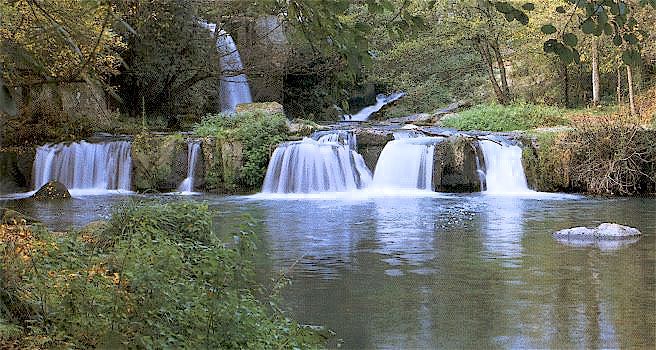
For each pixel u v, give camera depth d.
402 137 23.59
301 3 3.45
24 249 5.77
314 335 6.23
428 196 20.44
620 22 3.01
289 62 29.36
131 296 5.16
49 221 14.72
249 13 25.06
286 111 34.09
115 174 22.38
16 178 22.17
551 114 27.75
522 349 6.62
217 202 19.12
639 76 29.98
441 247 11.73
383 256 11.02
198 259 6.41
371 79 35.38
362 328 7.30
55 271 5.73
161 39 25.39
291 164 21.98
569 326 7.30
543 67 33.28
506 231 13.42
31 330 4.82
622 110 27.42
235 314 5.25
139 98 28.16
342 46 3.50
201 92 30.45
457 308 7.98
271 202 19.06
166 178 22.19
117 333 4.81
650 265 10.13
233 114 26.28
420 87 37.44
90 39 4.22
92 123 24.59
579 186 21.27
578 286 8.96
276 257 10.96
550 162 21.41
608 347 6.65
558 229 13.66
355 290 8.85
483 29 30.72
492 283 9.19
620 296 8.46
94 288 5.26
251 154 22.27
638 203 18.22
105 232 8.02
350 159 22.38
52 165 22.45
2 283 5.01
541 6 28.11
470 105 35.00
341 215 16.00
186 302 5.26
